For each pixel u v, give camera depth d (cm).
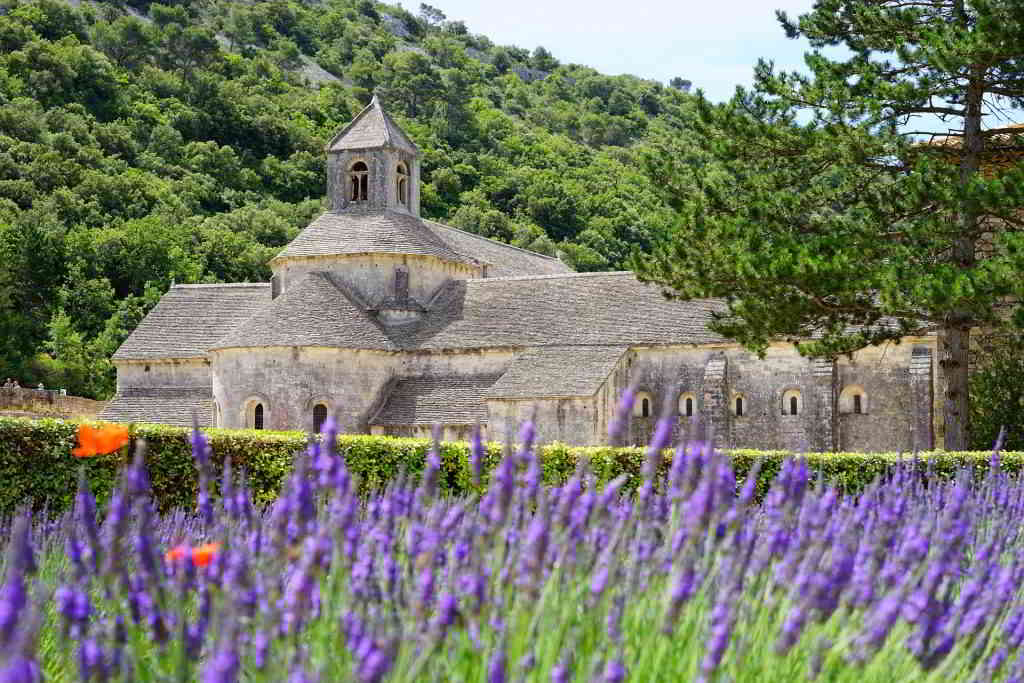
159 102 18050
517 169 17638
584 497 661
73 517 991
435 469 652
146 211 13962
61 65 16862
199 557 618
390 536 652
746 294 3123
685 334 5144
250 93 19562
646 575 652
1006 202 2731
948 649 617
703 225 3109
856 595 630
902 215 3083
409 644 541
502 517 610
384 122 6266
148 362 6150
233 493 688
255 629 556
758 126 3116
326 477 612
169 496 2367
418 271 5934
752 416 5016
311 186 17150
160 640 548
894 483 834
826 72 3141
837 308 3084
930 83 3072
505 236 14712
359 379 5450
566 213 15788
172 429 2442
